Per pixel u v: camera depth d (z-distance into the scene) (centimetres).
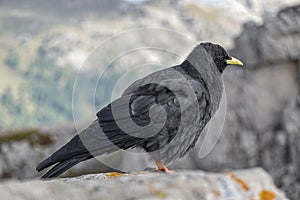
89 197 534
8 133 3669
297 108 3009
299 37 3091
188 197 550
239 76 3169
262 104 3098
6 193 502
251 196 615
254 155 2972
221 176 625
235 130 3030
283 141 2931
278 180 2872
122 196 540
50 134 3638
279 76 3131
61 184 538
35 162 3409
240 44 3169
